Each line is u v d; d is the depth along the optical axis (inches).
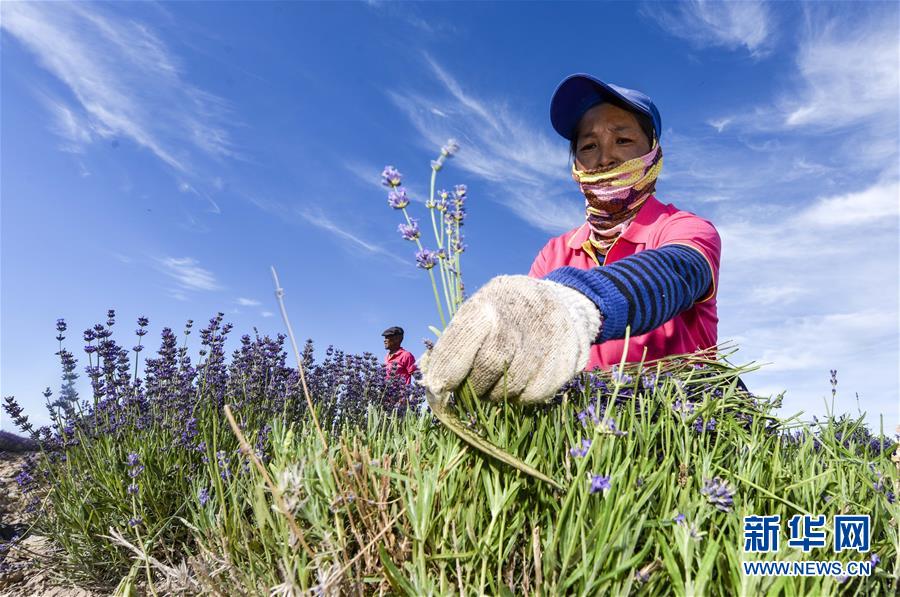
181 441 121.3
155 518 110.3
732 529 42.1
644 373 59.3
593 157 83.8
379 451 54.6
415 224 45.9
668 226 72.3
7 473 170.7
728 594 38.7
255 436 115.6
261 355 161.5
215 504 76.1
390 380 184.2
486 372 38.5
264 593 48.1
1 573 114.0
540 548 41.5
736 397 61.0
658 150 82.2
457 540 41.7
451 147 47.6
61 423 134.0
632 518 39.2
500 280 39.9
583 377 53.0
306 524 48.9
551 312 38.4
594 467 41.7
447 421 39.6
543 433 45.0
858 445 69.5
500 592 37.4
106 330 139.9
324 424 132.6
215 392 147.4
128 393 142.3
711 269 57.6
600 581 36.4
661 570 38.9
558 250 93.4
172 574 63.1
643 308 44.5
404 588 39.0
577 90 82.2
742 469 49.1
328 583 40.1
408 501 43.9
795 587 37.8
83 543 113.3
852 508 47.9
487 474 42.9
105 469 121.3
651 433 49.7
